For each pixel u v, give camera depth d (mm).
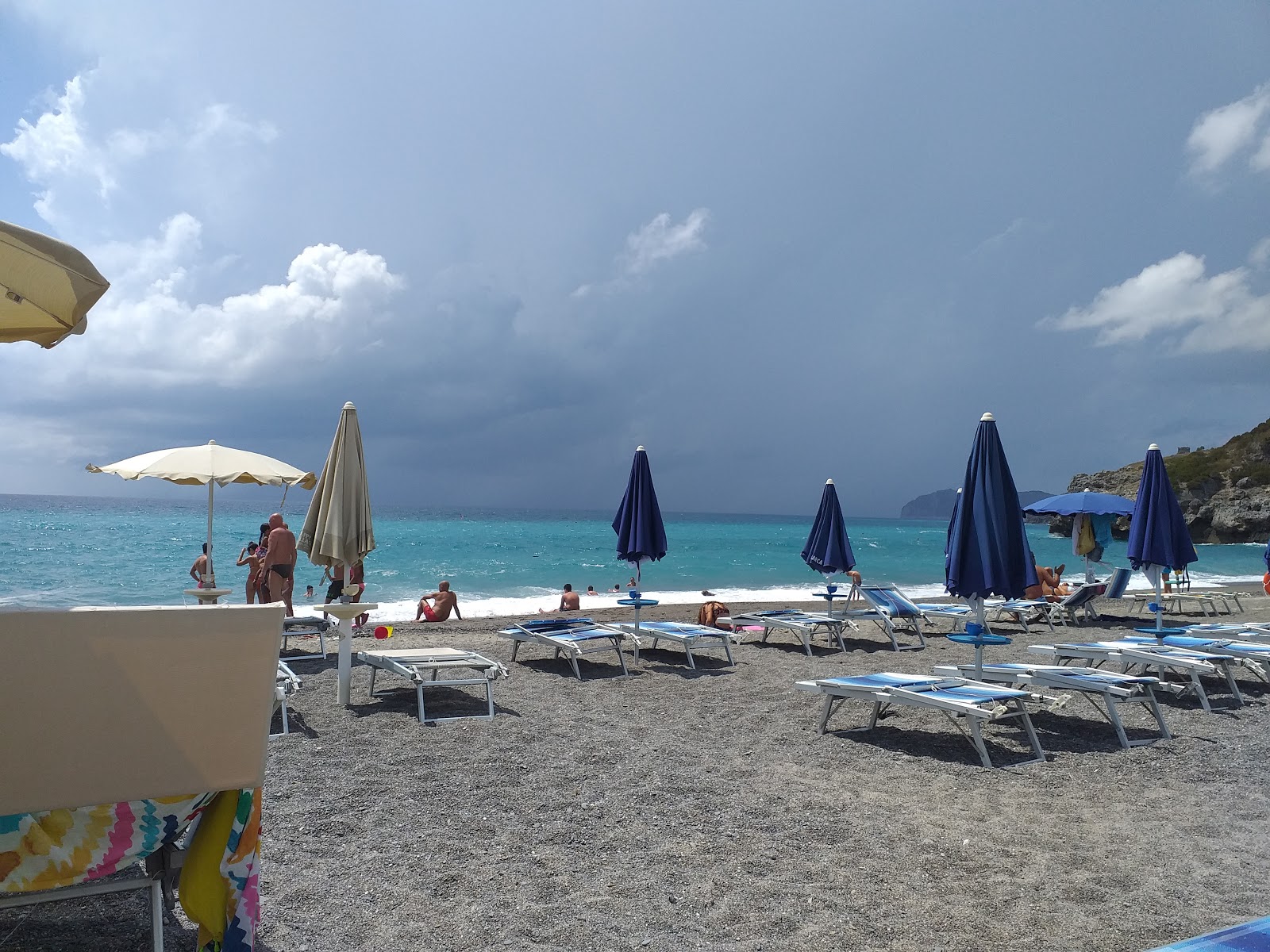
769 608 16891
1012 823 4258
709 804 4445
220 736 2314
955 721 5723
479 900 3203
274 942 2809
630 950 2838
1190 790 4910
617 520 10250
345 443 6598
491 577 29609
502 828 4000
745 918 3115
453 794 4469
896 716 6637
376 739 5578
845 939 2957
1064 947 2916
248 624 2348
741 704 7070
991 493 6684
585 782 4762
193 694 2279
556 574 30953
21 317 2678
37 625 2104
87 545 37000
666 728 6148
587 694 7344
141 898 3092
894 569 36219
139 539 41500
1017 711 5797
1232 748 5887
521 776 4832
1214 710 7223
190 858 2383
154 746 2229
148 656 2223
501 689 7449
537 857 3662
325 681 7578
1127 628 13000
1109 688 5957
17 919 2885
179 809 2369
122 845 2318
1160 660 7102
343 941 2836
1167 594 17219
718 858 3701
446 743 5523
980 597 6723
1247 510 62531
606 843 3861
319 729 5801
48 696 2115
